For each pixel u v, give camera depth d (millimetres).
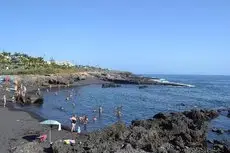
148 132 36125
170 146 33719
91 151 30219
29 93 98000
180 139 36719
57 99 90188
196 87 180750
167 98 110750
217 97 121812
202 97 119875
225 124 57812
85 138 37312
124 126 38688
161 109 80875
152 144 32625
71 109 72438
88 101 90438
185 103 97000
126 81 180500
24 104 74688
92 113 67875
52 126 46875
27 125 47312
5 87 101312
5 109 64375
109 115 66250
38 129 44750
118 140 35375
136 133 36031
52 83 130875
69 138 40156
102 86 149375
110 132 37031
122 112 72312
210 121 60406
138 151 30016
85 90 125375
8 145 35656
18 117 54125
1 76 122250
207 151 34062
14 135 40656
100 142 34031
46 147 34188
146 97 110625
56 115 61750
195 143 38875
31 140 38281
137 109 78875
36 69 156625
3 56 182375
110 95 111375
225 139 44312
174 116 47312
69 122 54219
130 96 111375
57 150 31156
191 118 51656
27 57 195375
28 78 125375
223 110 77125
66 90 117875
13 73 137875
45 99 88312
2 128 44500
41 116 58188
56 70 166125
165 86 174000
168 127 42438
